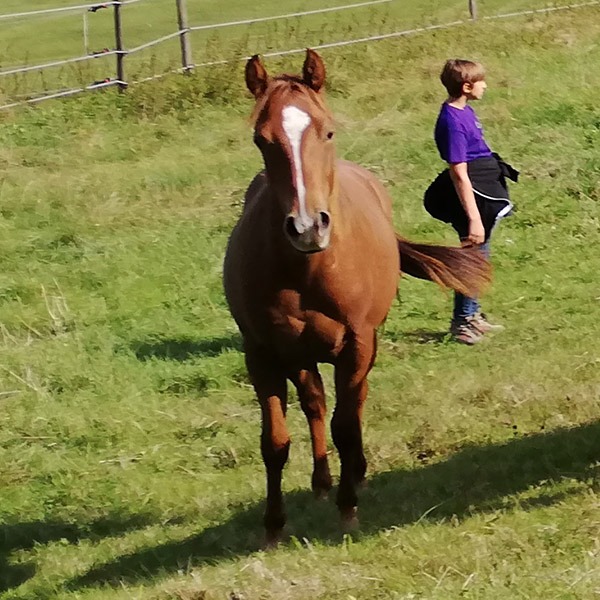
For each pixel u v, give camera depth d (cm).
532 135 1155
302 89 422
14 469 624
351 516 488
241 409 678
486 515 458
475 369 679
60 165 1200
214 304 852
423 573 407
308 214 401
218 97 1344
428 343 756
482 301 824
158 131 1274
